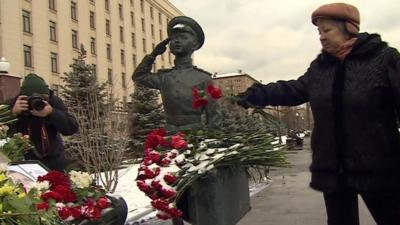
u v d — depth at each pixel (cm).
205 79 483
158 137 376
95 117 1480
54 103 509
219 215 368
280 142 411
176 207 362
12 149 418
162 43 501
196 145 379
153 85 497
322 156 332
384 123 312
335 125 324
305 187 1495
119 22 6069
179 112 475
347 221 333
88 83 2088
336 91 324
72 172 360
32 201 261
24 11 4225
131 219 880
